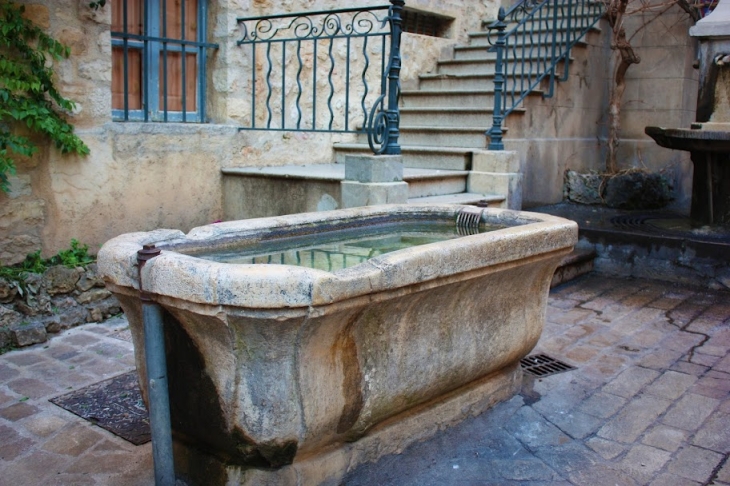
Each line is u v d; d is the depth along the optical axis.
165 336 2.28
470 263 2.50
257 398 2.11
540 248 2.85
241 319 2.00
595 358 3.82
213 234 2.77
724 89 5.65
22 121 4.07
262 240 2.97
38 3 4.08
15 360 3.61
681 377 3.56
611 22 7.57
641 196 7.14
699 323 4.47
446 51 7.87
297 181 4.95
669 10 7.58
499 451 2.78
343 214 3.32
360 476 2.48
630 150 8.00
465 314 2.73
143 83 5.09
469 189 5.65
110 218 4.60
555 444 2.84
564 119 7.32
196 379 2.23
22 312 3.90
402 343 2.47
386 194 4.42
